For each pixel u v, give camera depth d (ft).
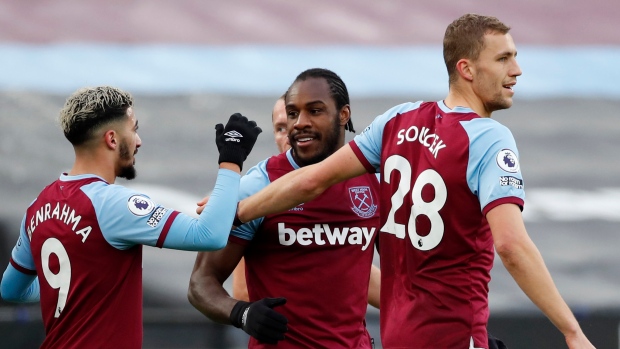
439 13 108.68
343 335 36.32
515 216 29.04
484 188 29.58
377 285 41.29
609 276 71.87
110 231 32.01
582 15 108.78
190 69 98.89
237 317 33.88
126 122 33.91
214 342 52.03
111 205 32.07
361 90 94.58
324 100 36.65
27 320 50.85
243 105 92.79
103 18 105.19
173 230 31.96
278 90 95.50
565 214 78.07
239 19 106.93
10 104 90.22
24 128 87.20
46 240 32.94
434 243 30.86
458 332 30.58
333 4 109.60
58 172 82.69
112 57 100.12
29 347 50.75
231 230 36.06
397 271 32.45
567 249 74.43
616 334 52.65
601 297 69.67
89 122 33.14
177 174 81.25
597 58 103.14
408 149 32.07
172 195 77.97
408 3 109.91
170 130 87.81
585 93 96.89
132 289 32.99
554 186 82.28
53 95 92.17
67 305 32.48
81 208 32.30
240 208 34.78
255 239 36.68
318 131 36.65
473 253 30.76
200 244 32.09
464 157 30.17
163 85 95.14
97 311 32.30
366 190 37.45
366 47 102.58
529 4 110.01
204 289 35.63
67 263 32.42
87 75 96.27
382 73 98.53
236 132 34.17
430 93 95.04
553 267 72.79
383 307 32.99
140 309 33.55
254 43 103.45
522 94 96.63
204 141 86.58
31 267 35.22
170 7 107.55
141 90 93.91
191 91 94.94
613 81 99.04
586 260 73.41
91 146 33.42
